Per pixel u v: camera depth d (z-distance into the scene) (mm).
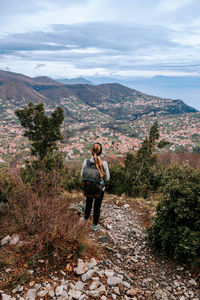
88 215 4062
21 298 2162
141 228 4691
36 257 2789
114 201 6453
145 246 3867
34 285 2371
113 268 3006
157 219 3768
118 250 3643
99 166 3629
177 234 3342
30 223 3203
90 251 3236
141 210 5895
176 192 3682
